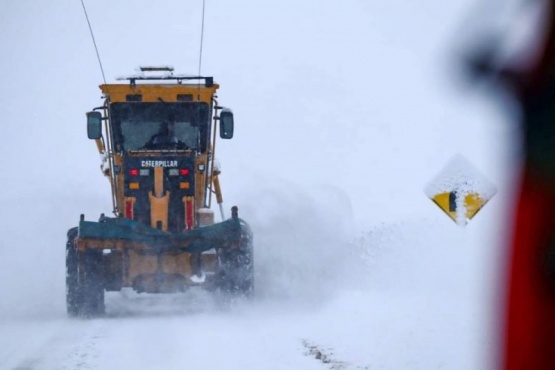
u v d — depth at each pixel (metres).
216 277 41.47
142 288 41.09
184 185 44.66
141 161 44.56
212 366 26.70
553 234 8.05
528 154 8.34
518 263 8.14
